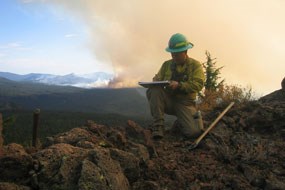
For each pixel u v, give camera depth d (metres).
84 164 1.92
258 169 2.46
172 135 3.09
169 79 3.09
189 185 2.26
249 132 3.01
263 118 3.04
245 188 2.25
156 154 2.62
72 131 2.63
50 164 2.04
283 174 2.39
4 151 2.25
